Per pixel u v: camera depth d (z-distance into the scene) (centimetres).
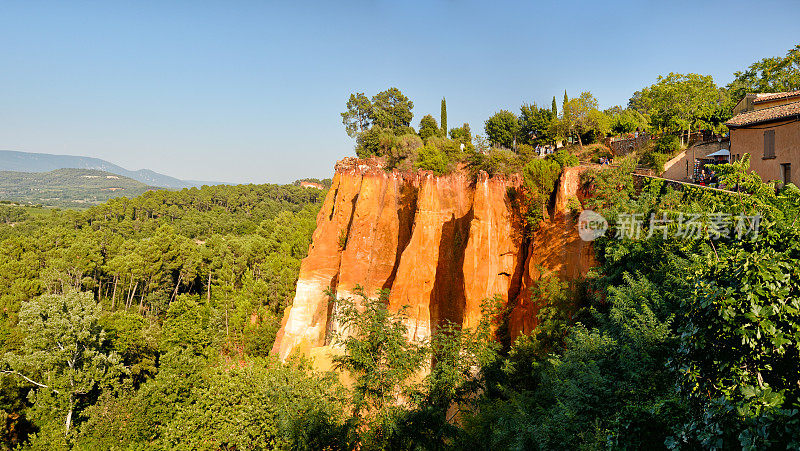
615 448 1042
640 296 2138
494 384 2536
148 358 5728
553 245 3575
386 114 6981
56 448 3653
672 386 1343
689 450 903
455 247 4075
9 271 7781
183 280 9825
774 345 881
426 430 1761
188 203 17088
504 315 3784
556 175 3766
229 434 3148
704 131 4497
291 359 3584
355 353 1844
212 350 5644
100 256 9431
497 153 4425
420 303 3997
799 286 922
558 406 1873
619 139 5297
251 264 9519
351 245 4341
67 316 4509
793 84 5241
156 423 3681
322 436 1792
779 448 779
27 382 4609
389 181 4469
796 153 2919
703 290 953
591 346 2009
